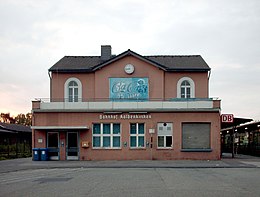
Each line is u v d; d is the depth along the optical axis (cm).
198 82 3441
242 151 4388
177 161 2838
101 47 3728
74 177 1764
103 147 3044
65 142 3064
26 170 2256
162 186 1408
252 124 3656
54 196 1184
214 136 3002
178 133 3011
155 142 3011
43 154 3028
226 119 3147
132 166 2388
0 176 1898
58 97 3459
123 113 3050
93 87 3450
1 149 4316
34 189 1358
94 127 3070
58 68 3438
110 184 1476
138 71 3409
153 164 2538
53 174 1942
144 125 3039
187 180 1614
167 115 3031
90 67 3466
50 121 3075
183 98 3228
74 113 3072
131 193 1229
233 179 1658
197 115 3019
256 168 2280
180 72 3441
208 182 1541
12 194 1238
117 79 3406
